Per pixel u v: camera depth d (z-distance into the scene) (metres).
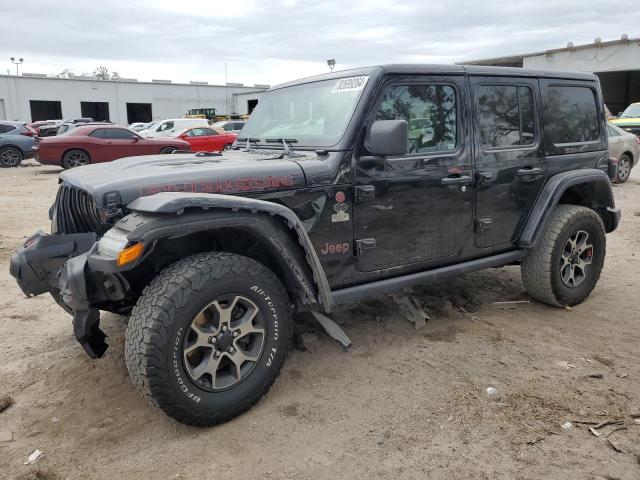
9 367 3.73
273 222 3.11
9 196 11.82
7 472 2.65
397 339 4.12
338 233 3.46
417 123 3.73
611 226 5.19
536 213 4.45
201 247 3.18
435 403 3.23
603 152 5.04
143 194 2.92
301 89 4.07
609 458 2.73
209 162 3.47
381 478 2.60
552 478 2.59
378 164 3.54
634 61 27.67
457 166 3.92
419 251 3.87
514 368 3.67
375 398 3.29
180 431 2.98
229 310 2.93
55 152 16.23
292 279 3.19
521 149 4.32
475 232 4.15
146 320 2.70
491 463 2.70
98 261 2.72
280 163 3.32
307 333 4.13
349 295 3.54
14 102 49.88
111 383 3.50
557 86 4.61
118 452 2.81
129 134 17.16
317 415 3.12
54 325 4.47
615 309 4.78
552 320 4.52
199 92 57.66
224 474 2.64
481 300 4.98
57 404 3.27
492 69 4.14
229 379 3.00
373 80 3.51
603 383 3.47
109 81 53.38
